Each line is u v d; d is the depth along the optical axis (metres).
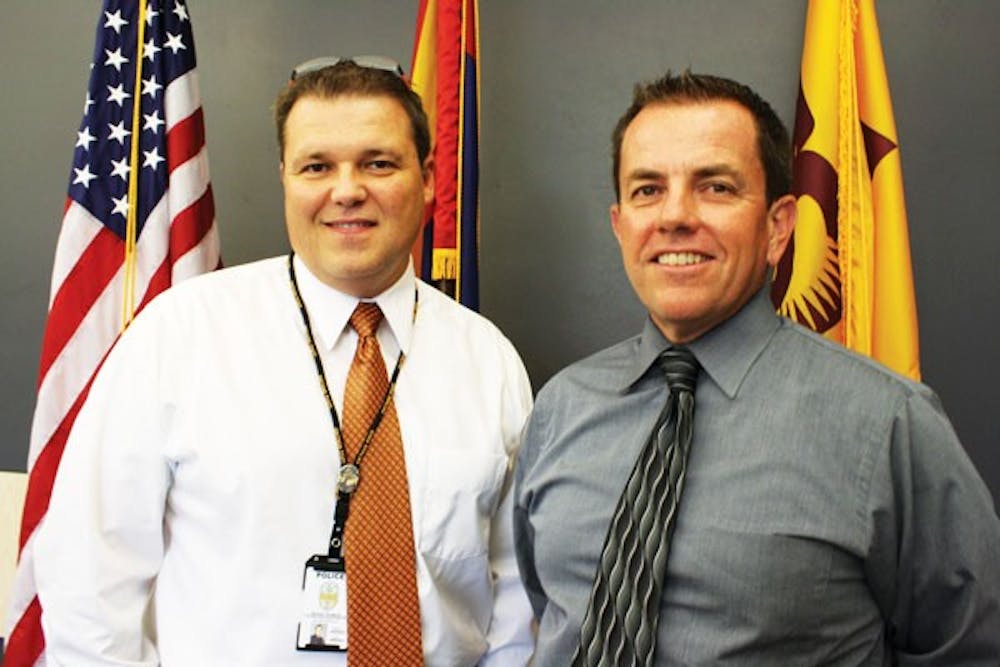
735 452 1.10
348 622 1.25
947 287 1.98
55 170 2.23
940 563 1.05
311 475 1.29
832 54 1.81
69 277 1.84
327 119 1.33
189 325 1.36
